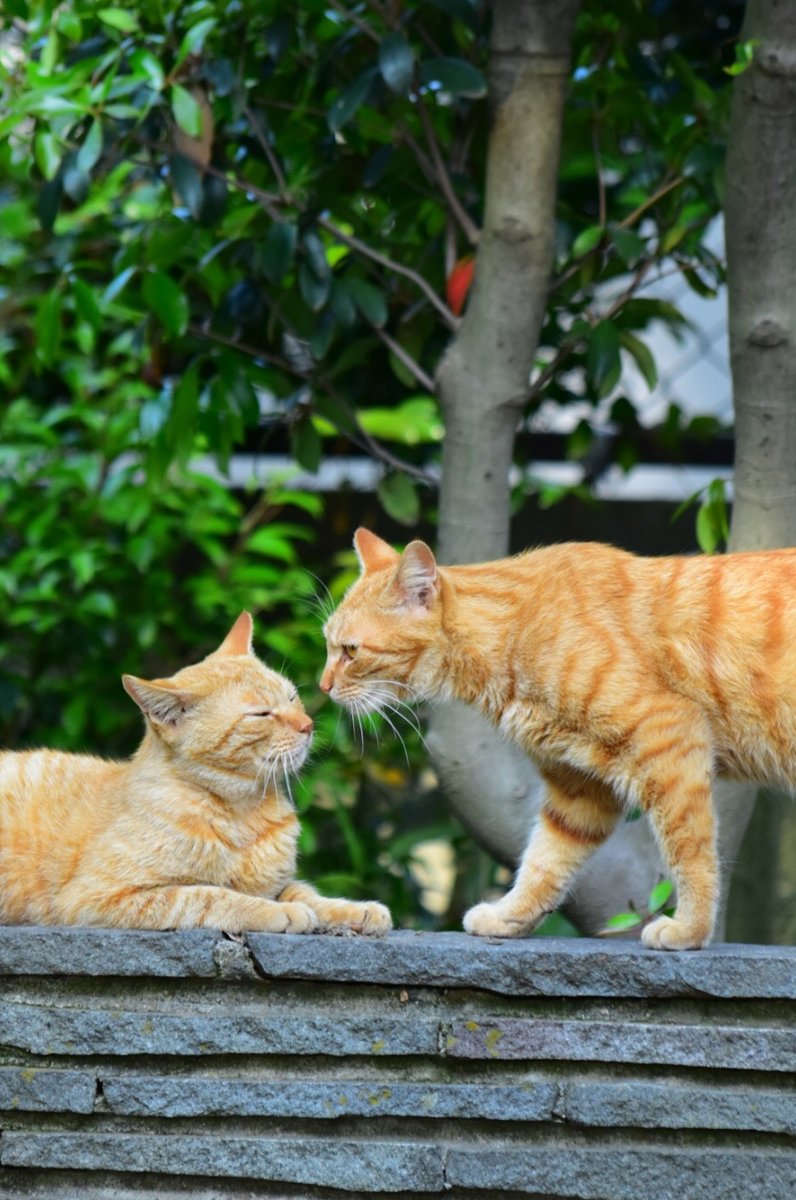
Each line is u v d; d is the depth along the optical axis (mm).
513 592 4922
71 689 8078
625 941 4703
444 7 5633
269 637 7969
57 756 5371
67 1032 4145
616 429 8453
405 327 6492
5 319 8578
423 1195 4008
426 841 7766
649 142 6516
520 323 5594
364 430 6551
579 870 5035
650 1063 4012
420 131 6492
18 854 4961
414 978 4125
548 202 5539
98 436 8234
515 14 5457
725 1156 3904
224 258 6398
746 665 4598
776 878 5770
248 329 7102
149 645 8117
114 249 8016
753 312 5273
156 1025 4125
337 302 6000
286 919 4488
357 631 5129
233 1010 4176
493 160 5547
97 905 4711
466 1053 4059
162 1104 4074
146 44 5887
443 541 5770
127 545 7801
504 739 5004
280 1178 4016
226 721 4891
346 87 5805
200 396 6867
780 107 5031
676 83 6684
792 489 5391
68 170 5793
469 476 5691
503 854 5609
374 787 8969
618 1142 3986
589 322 6203
